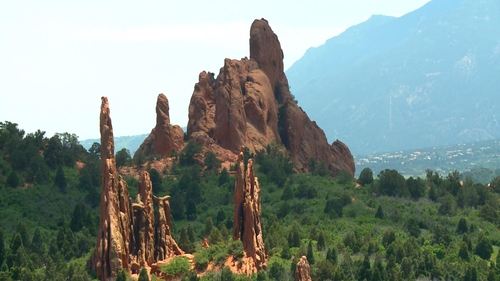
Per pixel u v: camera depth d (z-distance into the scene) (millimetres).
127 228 146750
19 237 179875
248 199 157750
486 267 186375
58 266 163375
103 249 143625
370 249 190500
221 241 167250
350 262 174625
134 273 146750
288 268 161375
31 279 154750
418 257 185750
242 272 152875
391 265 176375
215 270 152875
